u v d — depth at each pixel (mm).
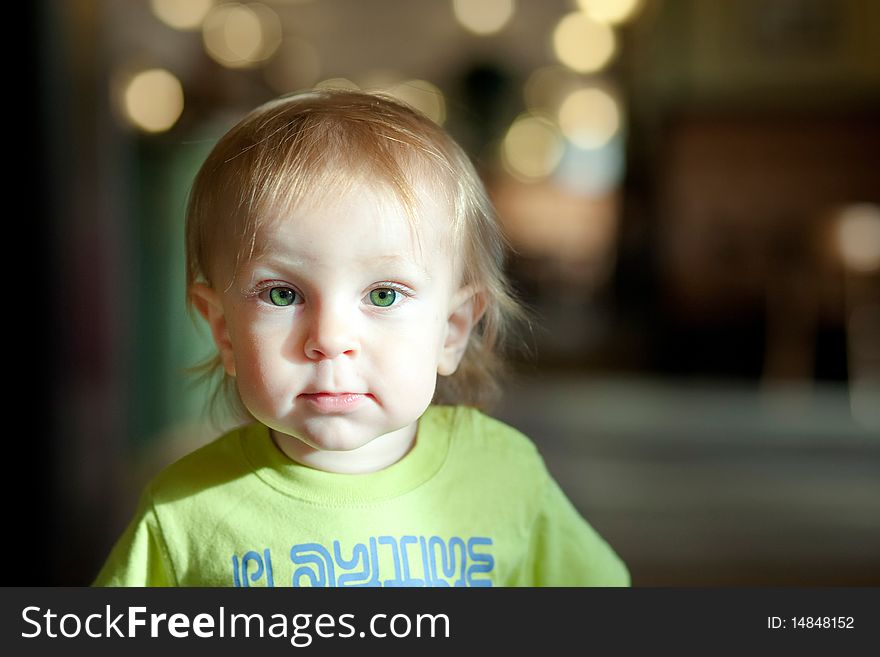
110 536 2273
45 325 2117
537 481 731
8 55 2092
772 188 6156
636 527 2670
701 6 6082
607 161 9672
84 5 2857
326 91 700
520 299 832
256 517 653
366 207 576
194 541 658
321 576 645
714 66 6109
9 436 2012
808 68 6020
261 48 5008
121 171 3170
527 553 721
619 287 7855
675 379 5770
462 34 7820
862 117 6027
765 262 6113
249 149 616
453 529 679
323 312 573
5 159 2090
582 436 3984
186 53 3855
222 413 853
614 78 8156
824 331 5664
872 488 3203
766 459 3637
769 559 2379
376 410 588
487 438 733
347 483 655
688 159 6227
